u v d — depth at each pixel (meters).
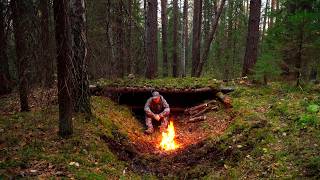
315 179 2.64
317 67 5.02
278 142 3.47
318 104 4.19
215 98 6.00
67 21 3.30
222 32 15.30
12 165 2.86
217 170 3.45
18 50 3.29
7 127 3.83
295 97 4.80
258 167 3.14
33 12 3.08
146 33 8.66
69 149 3.38
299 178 2.72
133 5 7.00
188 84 6.23
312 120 3.64
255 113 4.45
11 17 3.08
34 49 3.14
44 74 3.32
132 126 5.14
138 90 5.95
